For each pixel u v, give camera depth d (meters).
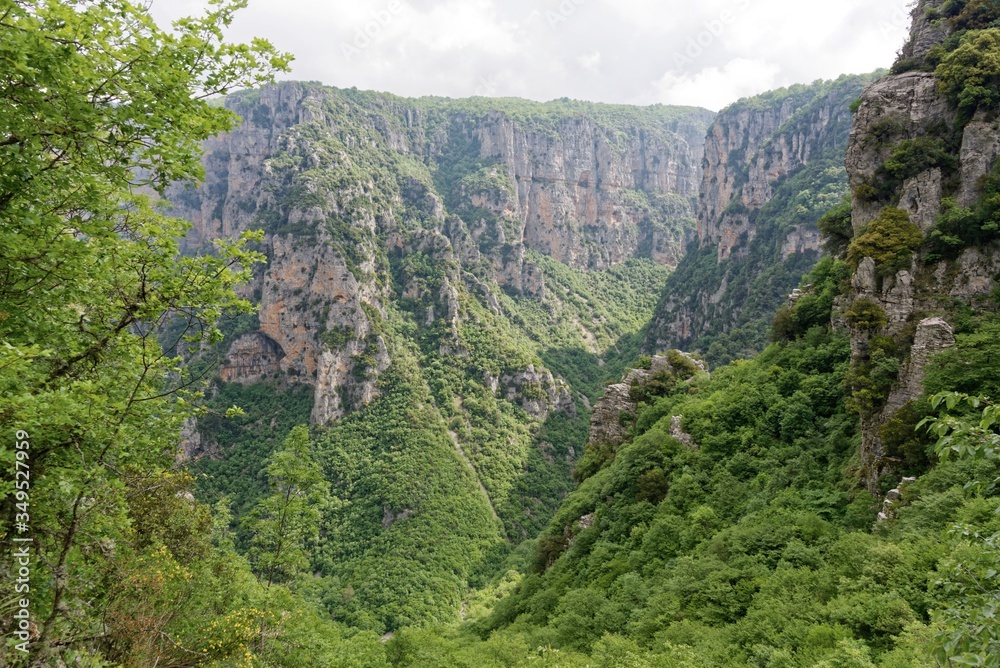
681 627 24.86
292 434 28.44
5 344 8.81
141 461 14.22
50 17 10.59
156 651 14.67
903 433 25.91
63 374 12.05
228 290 14.91
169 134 12.10
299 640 23.61
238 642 17.33
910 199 33.62
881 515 24.62
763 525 29.28
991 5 37.50
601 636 29.58
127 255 13.15
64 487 10.34
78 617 12.73
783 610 21.84
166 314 14.77
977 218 30.12
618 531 39.97
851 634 18.56
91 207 12.27
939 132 34.75
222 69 12.82
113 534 15.17
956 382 25.12
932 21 40.66
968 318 28.34
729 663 20.53
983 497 20.83
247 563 27.75
